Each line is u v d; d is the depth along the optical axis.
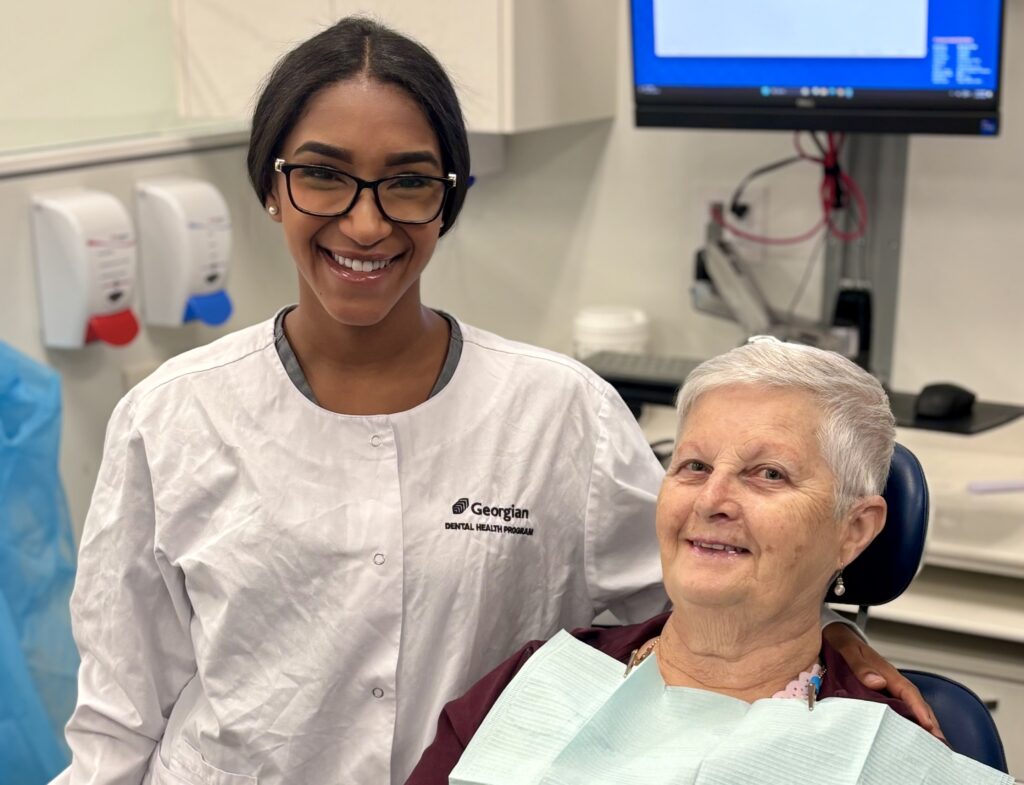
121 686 1.35
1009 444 2.16
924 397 2.25
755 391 1.25
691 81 2.24
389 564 1.28
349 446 1.31
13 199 1.91
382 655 1.29
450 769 1.27
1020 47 2.22
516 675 1.29
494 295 2.75
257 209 2.37
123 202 2.08
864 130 2.15
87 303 1.95
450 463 1.32
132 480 1.32
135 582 1.34
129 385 2.14
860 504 1.24
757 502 1.20
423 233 1.23
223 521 1.30
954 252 2.34
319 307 1.28
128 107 2.32
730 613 1.22
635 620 1.46
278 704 1.29
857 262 2.41
